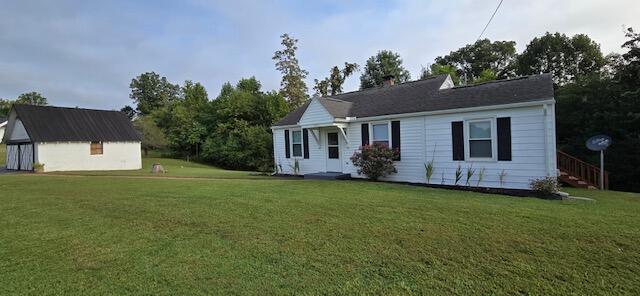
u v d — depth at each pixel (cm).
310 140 1678
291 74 3966
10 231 588
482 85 1266
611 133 1645
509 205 725
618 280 353
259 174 1933
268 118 3616
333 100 1592
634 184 1526
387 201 775
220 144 3628
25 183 1384
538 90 1044
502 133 1077
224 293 346
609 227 534
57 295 349
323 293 341
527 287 341
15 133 2858
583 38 3219
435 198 817
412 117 1291
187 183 1249
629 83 1695
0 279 390
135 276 391
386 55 4606
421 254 436
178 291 352
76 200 889
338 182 1219
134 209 745
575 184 1282
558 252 430
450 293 334
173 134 4319
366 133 1444
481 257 420
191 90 4972
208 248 480
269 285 361
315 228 559
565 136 1838
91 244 509
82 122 2828
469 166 1154
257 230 557
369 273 385
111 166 2873
